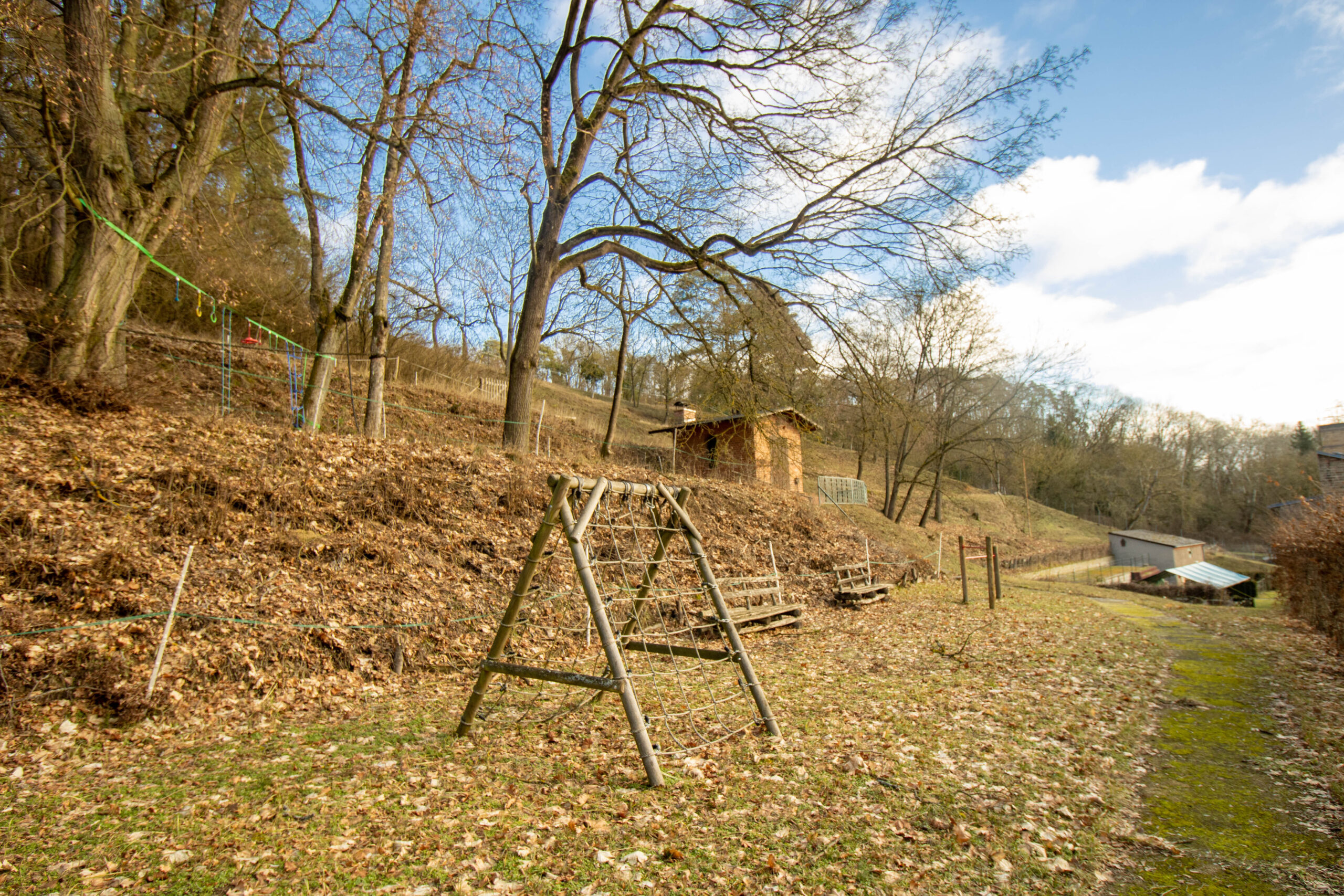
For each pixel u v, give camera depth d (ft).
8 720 16.76
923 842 12.28
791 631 36.35
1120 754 17.66
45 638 19.17
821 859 11.51
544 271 52.19
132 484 27.09
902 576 56.34
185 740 17.47
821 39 43.27
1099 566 128.57
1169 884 11.33
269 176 61.21
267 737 17.71
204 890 10.03
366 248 42.32
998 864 11.65
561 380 197.06
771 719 18.08
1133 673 26.84
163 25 36.19
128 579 22.48
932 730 18.70
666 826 12.57
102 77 32.94
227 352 56.18
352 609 25.68
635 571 37.27
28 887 9.99
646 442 118.52
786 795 14.12
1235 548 186.60
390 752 16.47
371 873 10.62
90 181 32.83
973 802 14.08
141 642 20.31
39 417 29.14
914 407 100.58
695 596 36.50
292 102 36.32
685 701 21.61
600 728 18.63
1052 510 183.52
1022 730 19.03
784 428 77.66
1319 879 11.43
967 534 122.72
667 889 10.46
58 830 11.92
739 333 48.67
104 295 33.58
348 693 21.90
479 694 17.44
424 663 24.94
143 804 13.12
